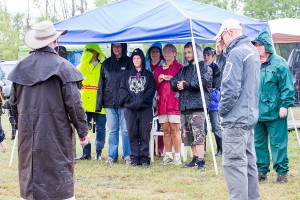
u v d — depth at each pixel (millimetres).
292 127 11477
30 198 4066
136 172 7242
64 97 4070
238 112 4699
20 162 4152
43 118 4031
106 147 9891
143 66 7574
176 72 7574
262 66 6211
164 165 7762
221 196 5809
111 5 8062
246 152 4977
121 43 7801
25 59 4141
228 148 4738
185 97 7152
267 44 6137
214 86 8094
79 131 4176
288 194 5867
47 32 4156
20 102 4141
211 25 7281
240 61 4684
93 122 8820
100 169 7508
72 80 4074
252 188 5020
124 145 8102
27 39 4188
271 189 6066
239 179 4715
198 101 7070
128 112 7609
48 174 4039
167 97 7617
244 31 7898
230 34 4855
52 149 4035
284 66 6086
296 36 13664
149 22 7340
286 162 6375
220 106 4734
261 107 6215
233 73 4652
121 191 6102
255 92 4793
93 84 8117
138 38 7246
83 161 8227
